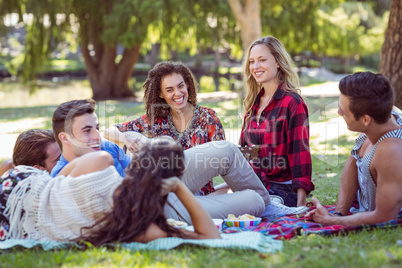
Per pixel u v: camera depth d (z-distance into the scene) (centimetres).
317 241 252
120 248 244
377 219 272
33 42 1675
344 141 722
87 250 244
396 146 269
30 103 1781
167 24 1614
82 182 249
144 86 362
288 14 1669
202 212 252
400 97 681
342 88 277
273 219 310
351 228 273
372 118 273
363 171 293
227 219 295
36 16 1619
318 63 3362
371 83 270
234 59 3875
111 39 1600
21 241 258
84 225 253
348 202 313
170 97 350
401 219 278
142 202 244
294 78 378
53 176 294
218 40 1723
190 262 227
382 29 2736
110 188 252
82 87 2492
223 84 2450
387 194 267
